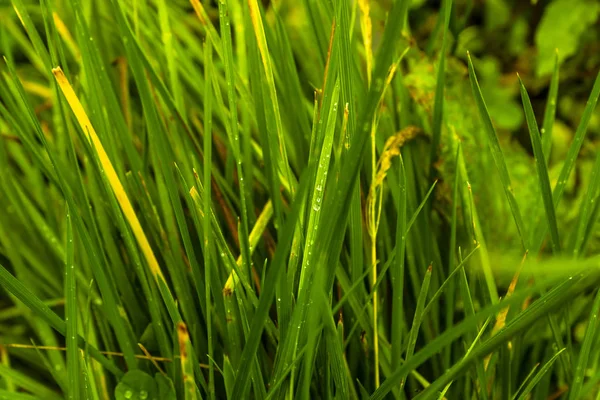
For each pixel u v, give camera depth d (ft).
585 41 2.62
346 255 1.80
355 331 1.78
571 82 2.67
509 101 2.60
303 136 1.90
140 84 1.69
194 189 1.64
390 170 1.83
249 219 1.86
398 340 1.68
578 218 1.70
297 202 1.43
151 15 2.05
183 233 1.65
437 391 1.61
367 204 1.74
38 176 2.02
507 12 2.79
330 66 1.56
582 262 1.45
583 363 1.65
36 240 2.00
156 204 1.88
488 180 1.98
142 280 1.72
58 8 2.12
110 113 1.89
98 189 1.84
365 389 1.77
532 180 2.04
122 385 1.73
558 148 2.44
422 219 1.85
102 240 1.89
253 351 1.54
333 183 1.53
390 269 1.82
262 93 1.73
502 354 1.72
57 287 1.99
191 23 2.22
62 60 1.73
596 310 1.61
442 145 1.93
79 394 1.65
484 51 2.83
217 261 1.75
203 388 1.74
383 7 2.24
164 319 1.77
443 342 1.47
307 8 1.84
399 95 1.91
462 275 1.66
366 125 1.44
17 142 2.01
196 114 2.02
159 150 1.68
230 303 1.65
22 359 1.99
